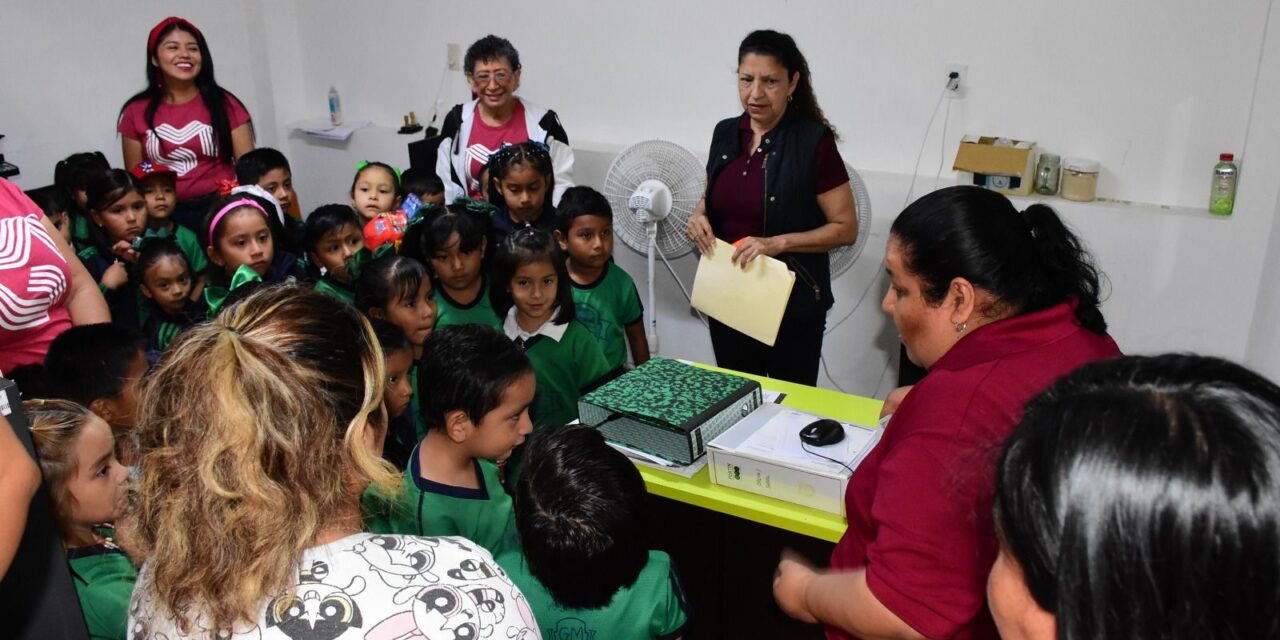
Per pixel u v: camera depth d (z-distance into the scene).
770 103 2.54
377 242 2.90
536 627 0.79
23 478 0.75
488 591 0.75
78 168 3.14
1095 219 3.03
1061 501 0.48
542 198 2.95
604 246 2.59
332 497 0.73
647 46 3.80
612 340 2.66
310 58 4.75
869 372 3.64
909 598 1.04
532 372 1.59
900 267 1.18
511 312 2.32
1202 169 2.96
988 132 3.24
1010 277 1.11
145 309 2.79
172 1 4.41
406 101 4.57
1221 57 2.84
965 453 1.01
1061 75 3.07
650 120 3.91
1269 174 2.80
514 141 3.42
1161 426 0.48
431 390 1.52
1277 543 0.44
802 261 2.69
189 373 0.73
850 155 3.51
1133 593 0.46
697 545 1.82
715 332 2.92
